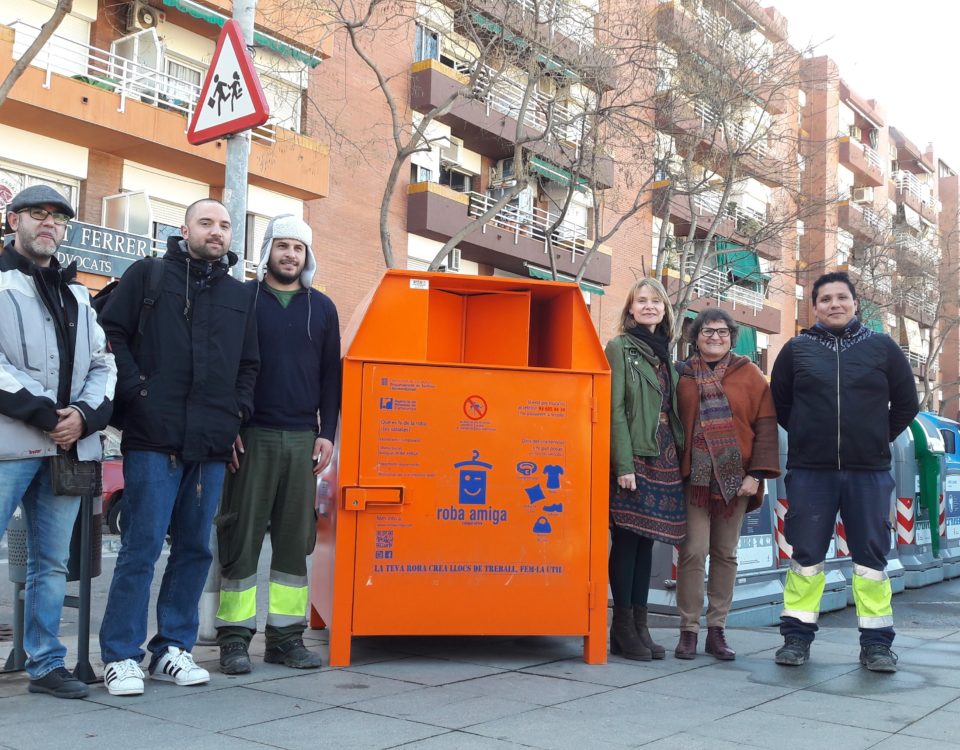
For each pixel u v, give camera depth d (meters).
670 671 4.63
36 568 3.88
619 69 15.93
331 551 4.78
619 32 16.02
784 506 7.60
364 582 4.52
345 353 4.66
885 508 4.88
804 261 30.58
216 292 4.16
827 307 5.03
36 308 3.74
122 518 4.07
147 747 3.12
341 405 4.61
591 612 4.72
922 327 45.22
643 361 5.03
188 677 4.02
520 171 14.46
